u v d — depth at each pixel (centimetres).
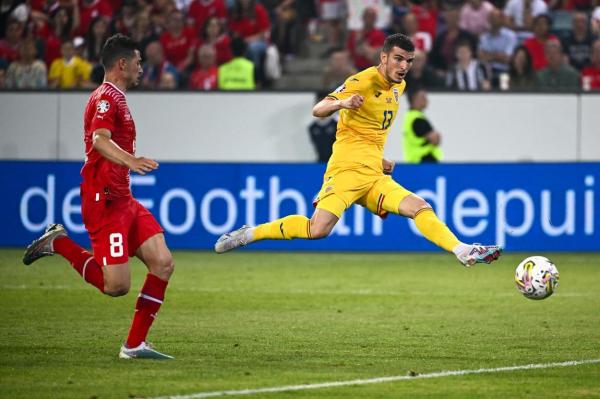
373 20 6556
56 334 3139
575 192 5612
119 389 2325
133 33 6444
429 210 2995
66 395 2264
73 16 6600
